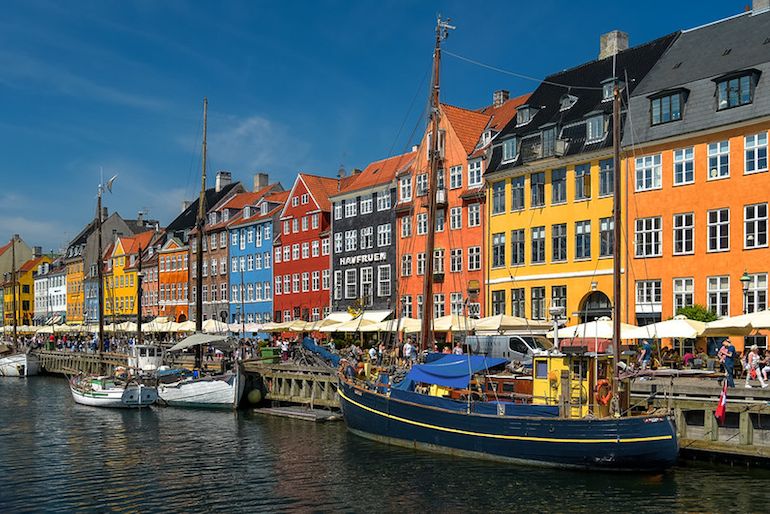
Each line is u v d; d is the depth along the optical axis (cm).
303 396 3859
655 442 2139
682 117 3928
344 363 3341
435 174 3222
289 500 2075
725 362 2600
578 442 2225
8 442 3070
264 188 8481
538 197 4659
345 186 6862
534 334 3553
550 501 1989
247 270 7812
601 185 4278
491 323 3522
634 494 2025
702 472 2238
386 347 4322
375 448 2712
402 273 5709
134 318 9794
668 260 3934
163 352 5206
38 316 13088
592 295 4322
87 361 6494
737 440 2303
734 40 4031
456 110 5494
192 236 8731
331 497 2092
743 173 3675
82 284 11356
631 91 4272
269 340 5869
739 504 1925
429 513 1928
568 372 2336
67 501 2106
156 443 2994
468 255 5138
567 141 4484
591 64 4897
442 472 2311
